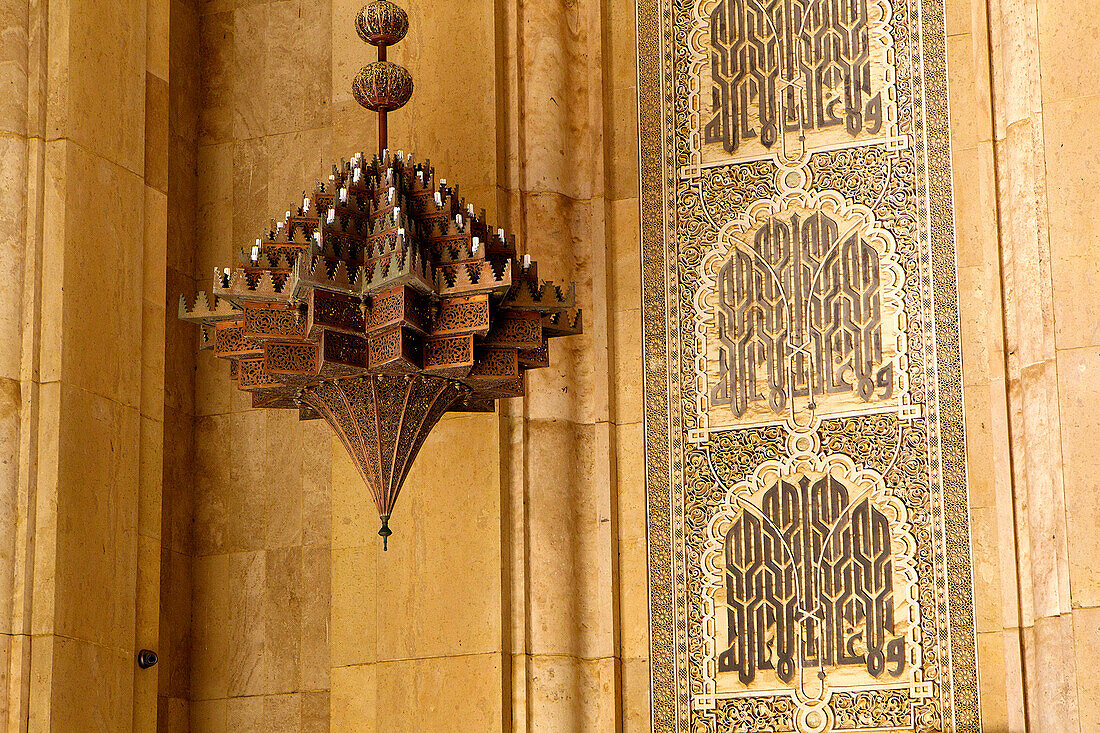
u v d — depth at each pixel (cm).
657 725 871
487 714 852
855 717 839
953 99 894
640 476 905
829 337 892
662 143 945
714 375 907
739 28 947
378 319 740
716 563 882
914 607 841
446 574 880
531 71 946
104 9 802
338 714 903
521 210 928
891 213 895
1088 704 718
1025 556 810
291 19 1073
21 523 723
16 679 705
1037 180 789
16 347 740
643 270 932
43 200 759
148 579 783
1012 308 838
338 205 746
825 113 920
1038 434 785
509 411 903
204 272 1056
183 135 1063
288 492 1009
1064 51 794
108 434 765
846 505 867
